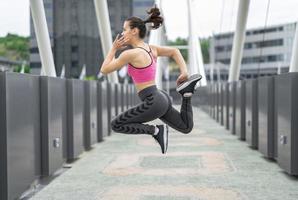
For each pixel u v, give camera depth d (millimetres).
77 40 55719
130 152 11992
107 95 16656
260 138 11055
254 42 47438
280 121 8953
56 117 8828
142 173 8906
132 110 4543
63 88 10039
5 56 33188
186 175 8656
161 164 9945
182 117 4625
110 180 8250
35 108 7816
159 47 4777
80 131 11242
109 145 13633
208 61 100438
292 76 8141
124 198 6855
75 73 56375
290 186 7656
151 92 4516
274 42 40531
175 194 7070
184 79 4656
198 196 6926
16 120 6582
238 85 15203
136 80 4559
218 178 8352
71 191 7387
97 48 57219
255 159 10617
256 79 12180
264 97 10547
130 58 4477
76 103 10812
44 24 16625
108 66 4480
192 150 12312
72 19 55500
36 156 7840
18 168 6656
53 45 53844
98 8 21781
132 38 4652
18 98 6719
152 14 4750
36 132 7859
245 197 6871
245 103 13906
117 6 61625
